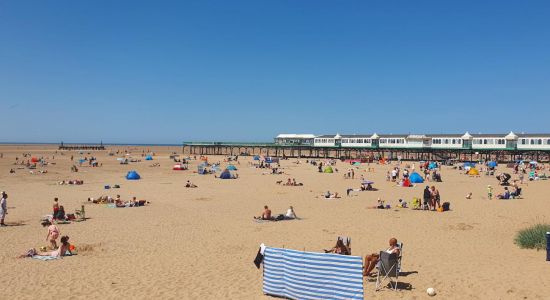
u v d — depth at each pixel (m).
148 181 47.09
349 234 18.25
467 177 52.59
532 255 13.70
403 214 23.95
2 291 10.70
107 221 21.81
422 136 99.56
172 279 11.55
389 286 10.58
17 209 25.94
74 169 60.81
